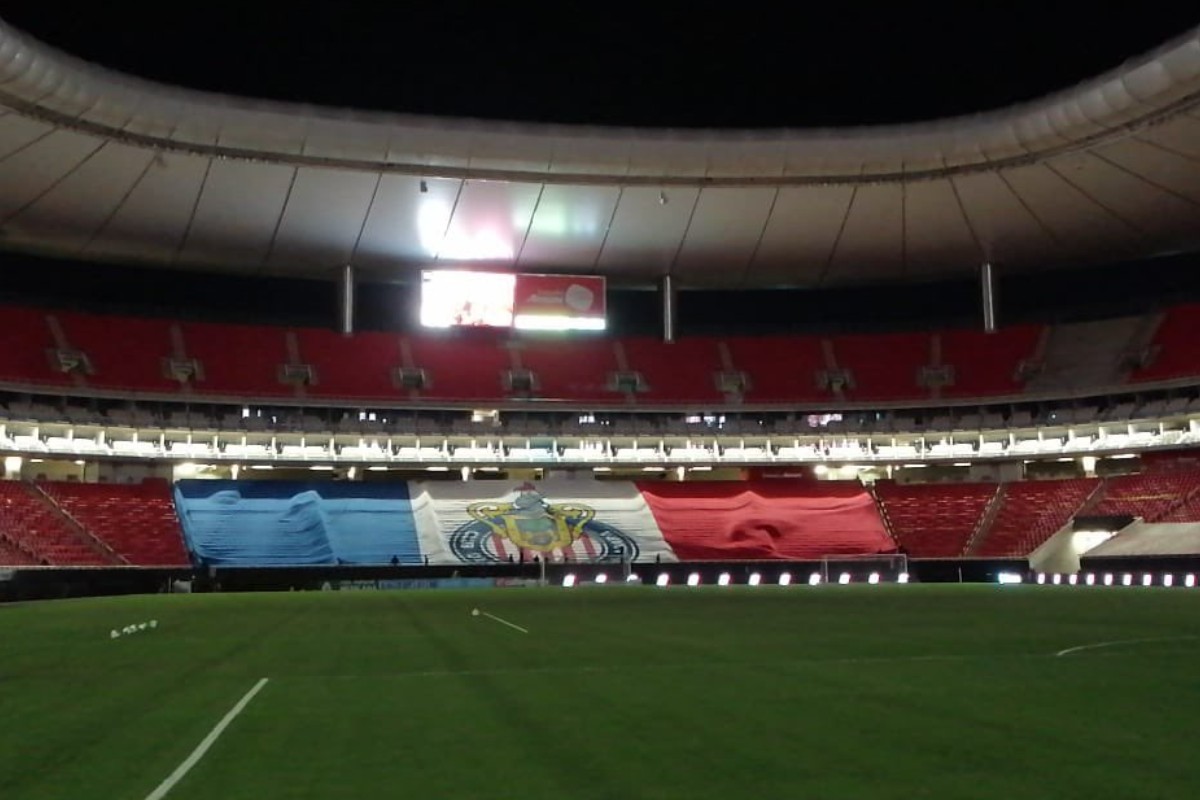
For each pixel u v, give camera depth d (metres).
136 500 42.94
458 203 42.44
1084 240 45.66
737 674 10.21
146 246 44.28
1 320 45.22
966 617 18.77
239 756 6.40
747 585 39.28
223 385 46.66
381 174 39.44
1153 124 33.97
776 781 5.59
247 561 40.66
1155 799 5.16
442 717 7.76
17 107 31.84
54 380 43.66
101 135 34.31
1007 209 42.62
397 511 45.59
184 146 35.78
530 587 38.22
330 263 47.53
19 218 40.69
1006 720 7.39
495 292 47.88
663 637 14.79
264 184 39.56
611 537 45.06
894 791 5.36
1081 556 40.16
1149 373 46.62
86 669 11.41
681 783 5.57
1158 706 8.00
